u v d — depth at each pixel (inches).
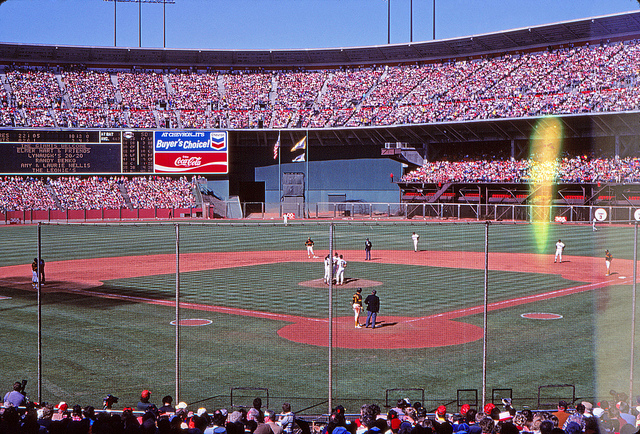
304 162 3661.4
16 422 374.0
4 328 964.0
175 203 3371.1
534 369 768.9
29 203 3112.7
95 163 3221.0
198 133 3326.8
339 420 416.2
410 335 935.7
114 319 1029.2
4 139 3080.7
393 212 3501.5
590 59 3102.9
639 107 2662.4
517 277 1467.8
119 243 2283.5
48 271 1590.8
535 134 3075.8
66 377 738.8
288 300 1195.9
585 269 1604.3
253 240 2407.7
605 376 737.0
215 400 670.5
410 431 367.9
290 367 784.3
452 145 3459.6
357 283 1387.8
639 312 1067.3
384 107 3481.8
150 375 749.3
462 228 2861.7
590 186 2810.0
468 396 679.7
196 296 1235.2
